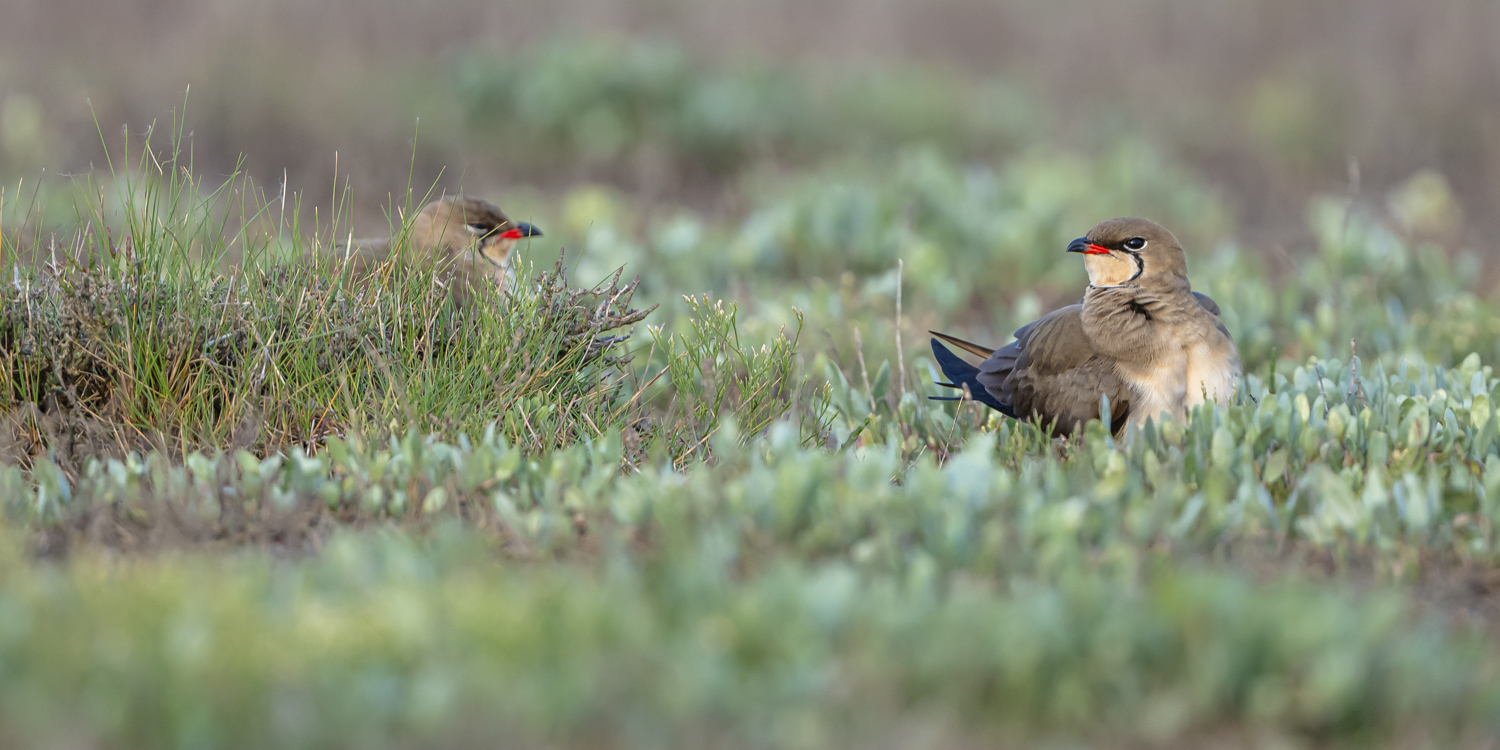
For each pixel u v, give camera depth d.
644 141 29.77
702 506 8.41
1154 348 10.54
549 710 6.09
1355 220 20.67
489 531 8.64
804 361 13.80
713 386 11.12
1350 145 31.84
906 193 22.36
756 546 8.09
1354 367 11.27
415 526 8.71
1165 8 40.72
